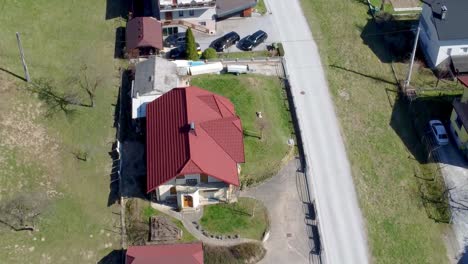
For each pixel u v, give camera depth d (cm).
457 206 7881
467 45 9431
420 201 7875
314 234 7281
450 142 8644
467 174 8262
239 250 6950
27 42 9181
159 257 6631
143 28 9331
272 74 9194
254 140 8175
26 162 7600
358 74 9394
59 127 8081
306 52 9619
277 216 7419
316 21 10194
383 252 7256
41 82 8588
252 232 7219
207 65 9050
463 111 8456
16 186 7369
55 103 8350
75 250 6944
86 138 8031
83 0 10188
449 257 7388
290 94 8900
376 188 7912
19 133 7875
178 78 8819
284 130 8412
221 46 9444
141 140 8112
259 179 7750
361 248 7244
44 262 6806
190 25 9725
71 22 9725
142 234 7094
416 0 10856
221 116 7856
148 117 7906
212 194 7438
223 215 7356
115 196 7481
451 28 9338
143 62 8912
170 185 7275
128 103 8569
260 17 10156
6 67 8650
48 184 7475
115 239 7069
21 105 8200
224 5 9881
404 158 8356
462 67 9419
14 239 6906
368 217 7562
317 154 8181
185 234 7138
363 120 8725
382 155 8319
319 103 8844
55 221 7144
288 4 10462
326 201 7656
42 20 9650
